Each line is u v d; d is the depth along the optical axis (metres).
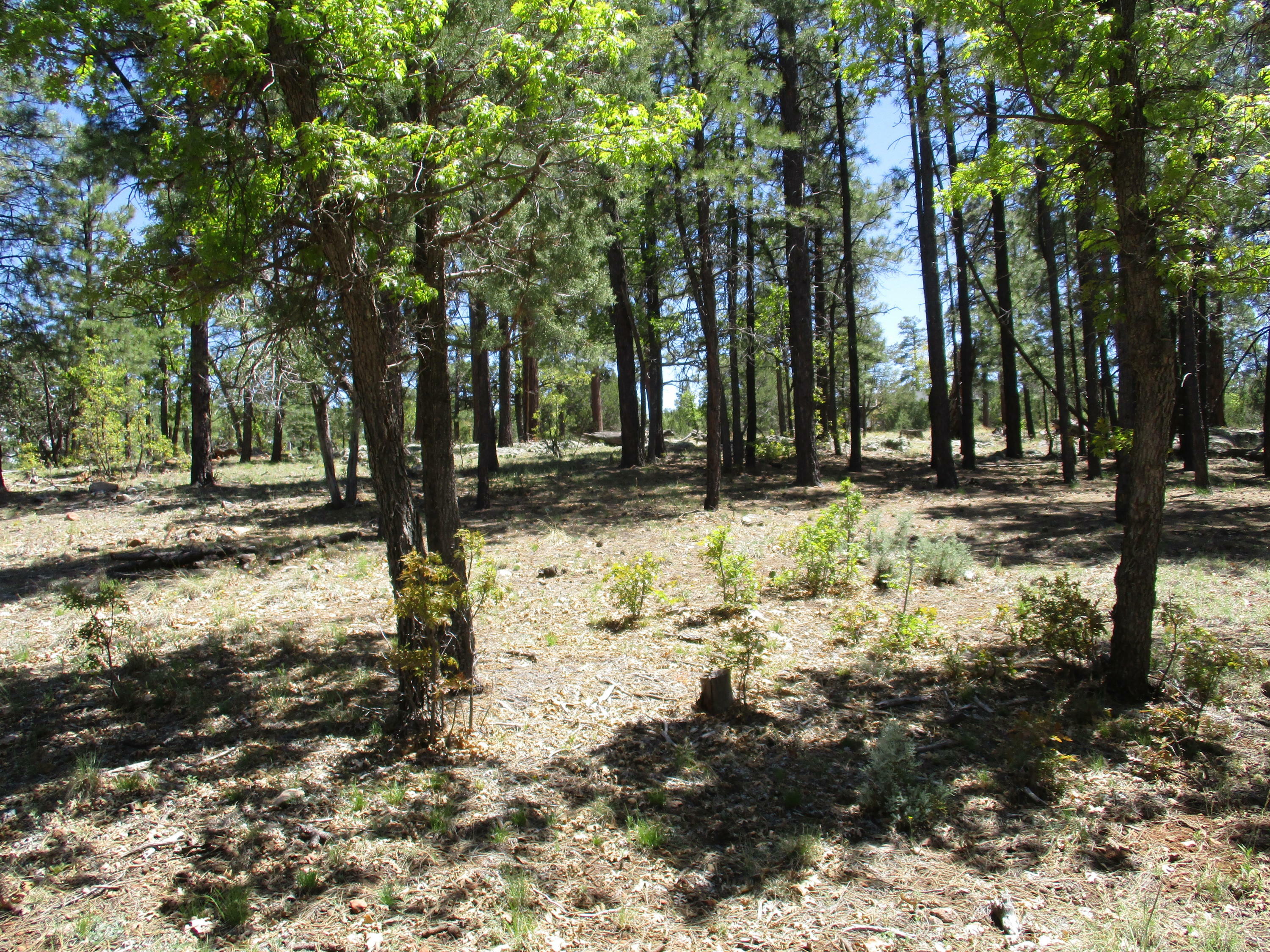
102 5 4.47
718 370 13.99
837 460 23.94
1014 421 22.95
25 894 3.62
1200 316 7.16
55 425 28.73
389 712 5.74
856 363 20.42
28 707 5.87
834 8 5.87
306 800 4.48
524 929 3.30
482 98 4.94
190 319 5.43
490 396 15.70
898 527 11.14
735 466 21.22
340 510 15.81
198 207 5.07
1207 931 3.14
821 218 14.67
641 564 8.22
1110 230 5.48
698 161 12.92
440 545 6.03
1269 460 16.41
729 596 8.36
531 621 8.02
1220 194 4.92
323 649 7.20
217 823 4.24
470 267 7.12
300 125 4.91
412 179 5.48
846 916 3.38
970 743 4.90
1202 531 10.41
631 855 3.91
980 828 4.01
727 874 3.74
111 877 3.76
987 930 3.26
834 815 4.23
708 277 13.73
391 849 3.98
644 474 20.31
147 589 9.52
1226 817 3.96
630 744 5.18
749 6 13.61
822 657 6.71
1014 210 18.09
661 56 12.84
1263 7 5.98
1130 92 4.87
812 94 18.81
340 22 4.46
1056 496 14.80
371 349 5.06
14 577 10.17
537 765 4.92
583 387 34.81
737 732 5.30
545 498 16.84
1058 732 4.73
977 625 7.23
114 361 22.11
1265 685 5.37
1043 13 4.91
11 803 4.45
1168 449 5.19
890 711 5.53
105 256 5.41
